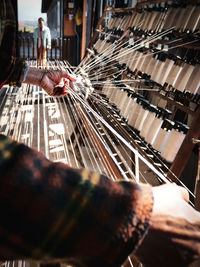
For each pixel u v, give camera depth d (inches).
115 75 134.8
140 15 124.3
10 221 11.6
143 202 14.1
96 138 85.6
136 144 83.8
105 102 120.6
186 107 74.8
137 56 115.0
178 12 91.6
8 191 11.4
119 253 13.1
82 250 12.7
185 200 18.5
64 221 12.0
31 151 13.5
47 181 12.3
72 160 126.6
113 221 12.8
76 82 80.0
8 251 12.3
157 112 85.4
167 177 72.2
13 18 24.1
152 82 93.8
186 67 78.4
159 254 14.6
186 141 68.7
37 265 44.3
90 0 274.7
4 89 160.7
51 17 643.5
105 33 167.6
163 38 97.0
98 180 14.0
